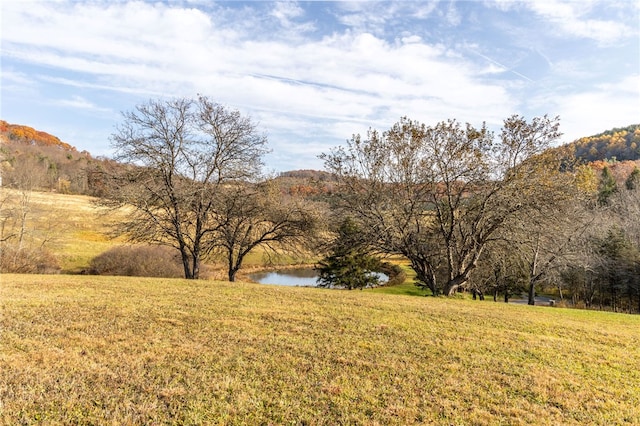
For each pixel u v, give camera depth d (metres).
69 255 33.97
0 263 27.00
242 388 6.20
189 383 6.20
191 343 8.06
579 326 12.57
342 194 24.14
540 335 10.85
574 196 20.66
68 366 6.45
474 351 8.93
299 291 15.96
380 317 11.55
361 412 5.75
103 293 12.52
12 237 32.53
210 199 24.33
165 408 5.39
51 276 16.64
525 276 32.81
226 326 9.47
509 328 11.44
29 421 4.75
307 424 5.32
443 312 13.05
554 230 21.45
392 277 41.12
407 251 23.66
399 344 9.03
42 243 33.44
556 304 36.94
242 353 7.73
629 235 40.06
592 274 36.19
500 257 23.36
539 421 5.88
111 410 5.20
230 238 25.53
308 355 7.93
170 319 9.67
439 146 21.92
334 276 34.53
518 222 20.47
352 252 26.12
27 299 10.82
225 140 24.78
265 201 25.69
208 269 35.47
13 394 5.35
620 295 37.34
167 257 31.73
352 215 23.80
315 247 26.67
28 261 28.78
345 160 24.09
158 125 23.50
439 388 6.80
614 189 64.25
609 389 7.29
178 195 23.09
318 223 26.81
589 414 6.25
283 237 26.67
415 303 14.77
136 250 31.48
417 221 23.53
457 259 24.00
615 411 6.39
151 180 23.06
